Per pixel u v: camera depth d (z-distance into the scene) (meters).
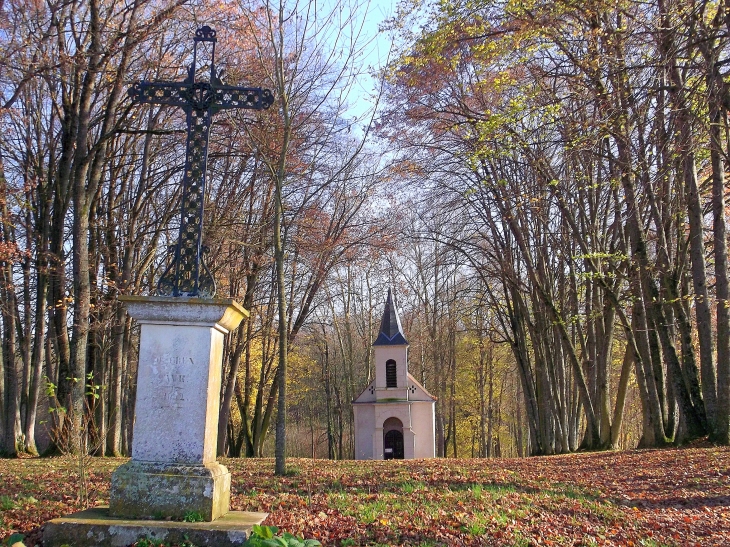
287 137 14.62
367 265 28.83
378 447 39.00
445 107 22.95
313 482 12.10
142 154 23.89
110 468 14.11
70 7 18.67
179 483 6.00
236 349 27.45
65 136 18.64
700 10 12.10
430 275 42.72
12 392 22.62
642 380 21.23
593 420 24.64
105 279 19.52
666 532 8.52
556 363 29.73
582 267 26.06
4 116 20.50
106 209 24.25
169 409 6.18
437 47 15.63
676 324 20.09
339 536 7.12
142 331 6.28
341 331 50.31
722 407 17.38
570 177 22.16
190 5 17.23
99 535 5.66
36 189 21.77
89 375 10.24
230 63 18.70
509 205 24.77
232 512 6.49
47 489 10.39
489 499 9.98
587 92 15.53
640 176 15.18
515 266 29.88
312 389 49.84
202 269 6.59
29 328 24.73
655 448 19.52
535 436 29.25
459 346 44.78
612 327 24.69
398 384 39.81
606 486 12.52
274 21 14.84
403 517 8.28
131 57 19.12
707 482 12.22
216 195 24.69
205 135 6.93
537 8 14.15
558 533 8.02
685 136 13.85
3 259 19.48
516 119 14.95
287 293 29.08
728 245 20.95
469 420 48.97
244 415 32.91
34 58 18.42
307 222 23.33
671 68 12.89
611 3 13.20
